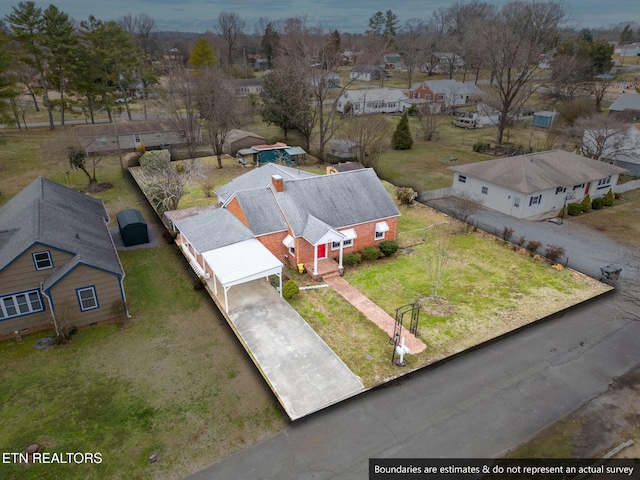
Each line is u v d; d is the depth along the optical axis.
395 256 29.44
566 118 64.31
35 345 20.19
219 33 157.62
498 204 37.59
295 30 60.84
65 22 60.19
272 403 17.20
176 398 17.33
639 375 19.20
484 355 20.27
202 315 22.70
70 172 46.00
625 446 15.79
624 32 171.62
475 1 143.25
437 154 56.28
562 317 23.23
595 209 38.22
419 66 124.38
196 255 25.89
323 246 27.64
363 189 29.94
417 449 15.41
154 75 79.94
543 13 52.06
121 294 21.73
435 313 23.06
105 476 14.15
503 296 24.77
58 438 15.50
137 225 29.88
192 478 14.15
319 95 51.75
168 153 51.44
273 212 27.44
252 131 67.19
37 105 78.25
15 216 24.34
